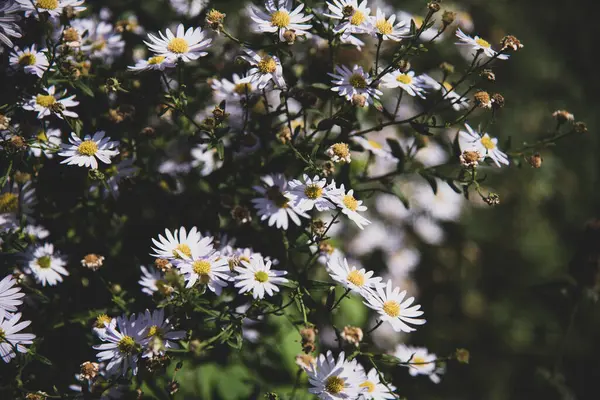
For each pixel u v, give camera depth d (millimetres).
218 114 742
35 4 742
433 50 970
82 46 793
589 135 1260
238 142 784
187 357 779
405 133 962
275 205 771
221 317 729
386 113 773
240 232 795
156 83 794
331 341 887
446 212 1048
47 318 772
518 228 1183
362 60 844
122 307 761
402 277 1026
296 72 801
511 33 1169
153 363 721
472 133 777
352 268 740
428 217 1048
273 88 768
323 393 717
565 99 1245
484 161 788
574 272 913
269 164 793
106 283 777
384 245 1005
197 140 761
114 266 787
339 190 736
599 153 1269
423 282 1096
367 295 726
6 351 718
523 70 1207
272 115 772
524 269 1187
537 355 1133
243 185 802
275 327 828
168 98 784
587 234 906
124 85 772
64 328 772
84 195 784
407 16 894
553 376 1002
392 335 974
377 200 1022
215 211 793
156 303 742
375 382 751
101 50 816
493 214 1154
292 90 767
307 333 717
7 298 716
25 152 756
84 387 731
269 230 793
